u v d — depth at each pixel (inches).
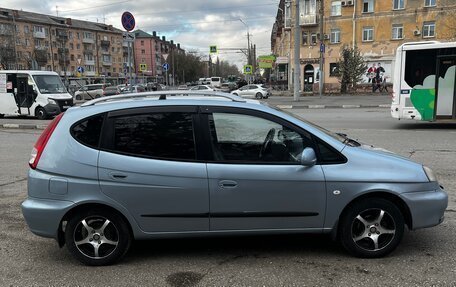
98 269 159.5
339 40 1841.8
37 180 158.9
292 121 161.2
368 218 161.6
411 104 562.9
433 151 385.1
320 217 158.9
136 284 147.2
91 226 160.2
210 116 160.6
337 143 161.6
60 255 173.8
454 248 171.8
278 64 2438.5
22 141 526.3
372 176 157.2
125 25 523.2
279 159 159.0
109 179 155.9
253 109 161.5
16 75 865.5
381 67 1769.2
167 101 162.7
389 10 1731.1
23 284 149.0
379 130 542.9
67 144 159.3
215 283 146.3
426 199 159.3
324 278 148.0
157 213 157.3
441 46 541.3
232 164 157.0
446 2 1630.2
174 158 157.6
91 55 4522.6
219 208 157.1
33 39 3821.4
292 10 1955.0
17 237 194.7
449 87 544.1
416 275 148.9
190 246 178.4
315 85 1903.3
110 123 160.2
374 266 156.5
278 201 157.2
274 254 169.0
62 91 893.8
